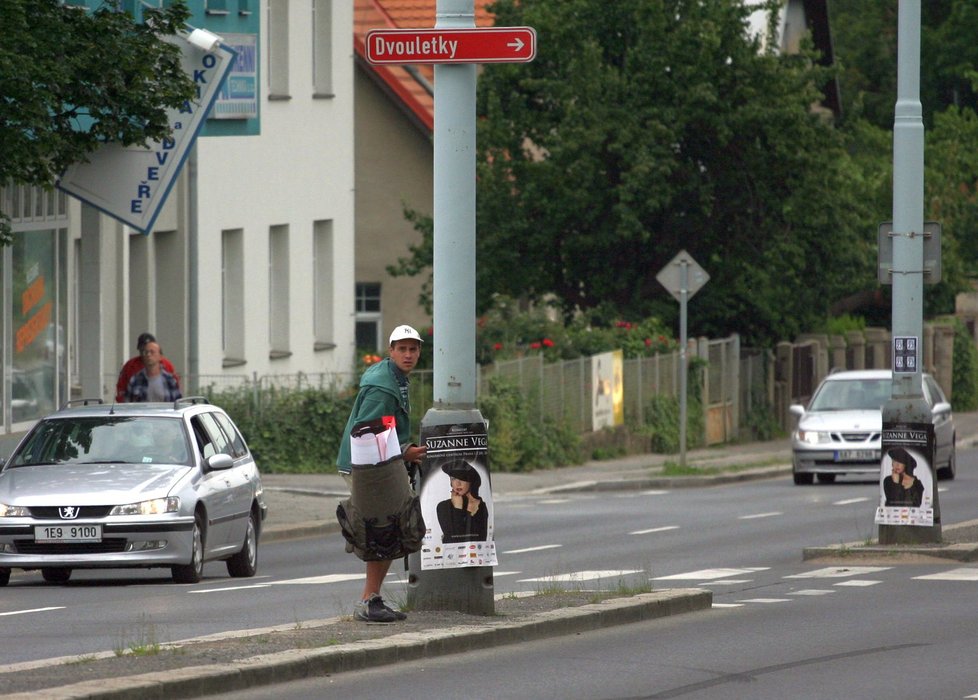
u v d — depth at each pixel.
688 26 135.25
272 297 122.19
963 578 55.91
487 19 159.88
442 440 40.75
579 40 139.88
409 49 39.84
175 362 107.19
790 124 136.38
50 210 86.50
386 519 39.50
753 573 58.78
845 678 36.12
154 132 67.06
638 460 127.19
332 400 106.44
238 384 106.94
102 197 77.75
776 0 142.50
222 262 114.38
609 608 44.03
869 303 190.25
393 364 39.91
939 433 106.38
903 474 62.66
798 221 138.75
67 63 62.72
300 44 123.19
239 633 39.16
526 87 140.12
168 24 67.44
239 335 115.38
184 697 32.09
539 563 63.25
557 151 135.25
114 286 97.25
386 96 160.12
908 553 61.78
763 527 77.56
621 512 87.88
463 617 40.84
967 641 41.56
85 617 46.53
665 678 35.91
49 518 54.81
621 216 134.62
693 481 111.50
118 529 54.91
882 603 49.38
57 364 87.81
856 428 105.38
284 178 121.19
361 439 39.16
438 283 40.34
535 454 116.38
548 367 120.12
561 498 99.94
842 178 142.25
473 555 41.06
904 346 62.38
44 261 86.25
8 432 82.25
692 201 139.75
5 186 63.03
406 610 41.34
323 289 129.75
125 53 64.44
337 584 56.72
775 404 157.50
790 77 136.75
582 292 145.38
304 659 34.94
